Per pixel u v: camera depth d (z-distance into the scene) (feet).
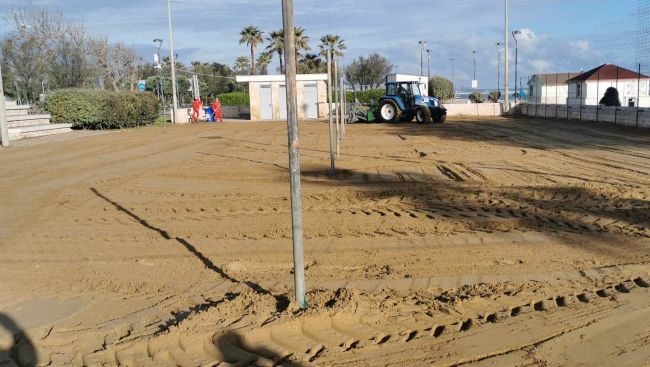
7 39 131.85
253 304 16.71
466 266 20.71
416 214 28.91
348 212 29.84
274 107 141.28
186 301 18.07
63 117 98.22
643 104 112.16
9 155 62.95
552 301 17.06
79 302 18.35
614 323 15.43
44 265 22.40
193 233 26.63
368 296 17.37
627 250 22.18
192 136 83.87
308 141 71.87
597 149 56.13
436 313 16.28
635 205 29.89
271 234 25.96
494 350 13.99
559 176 39.83
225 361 13.79
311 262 21.63
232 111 167.84
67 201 35.81
